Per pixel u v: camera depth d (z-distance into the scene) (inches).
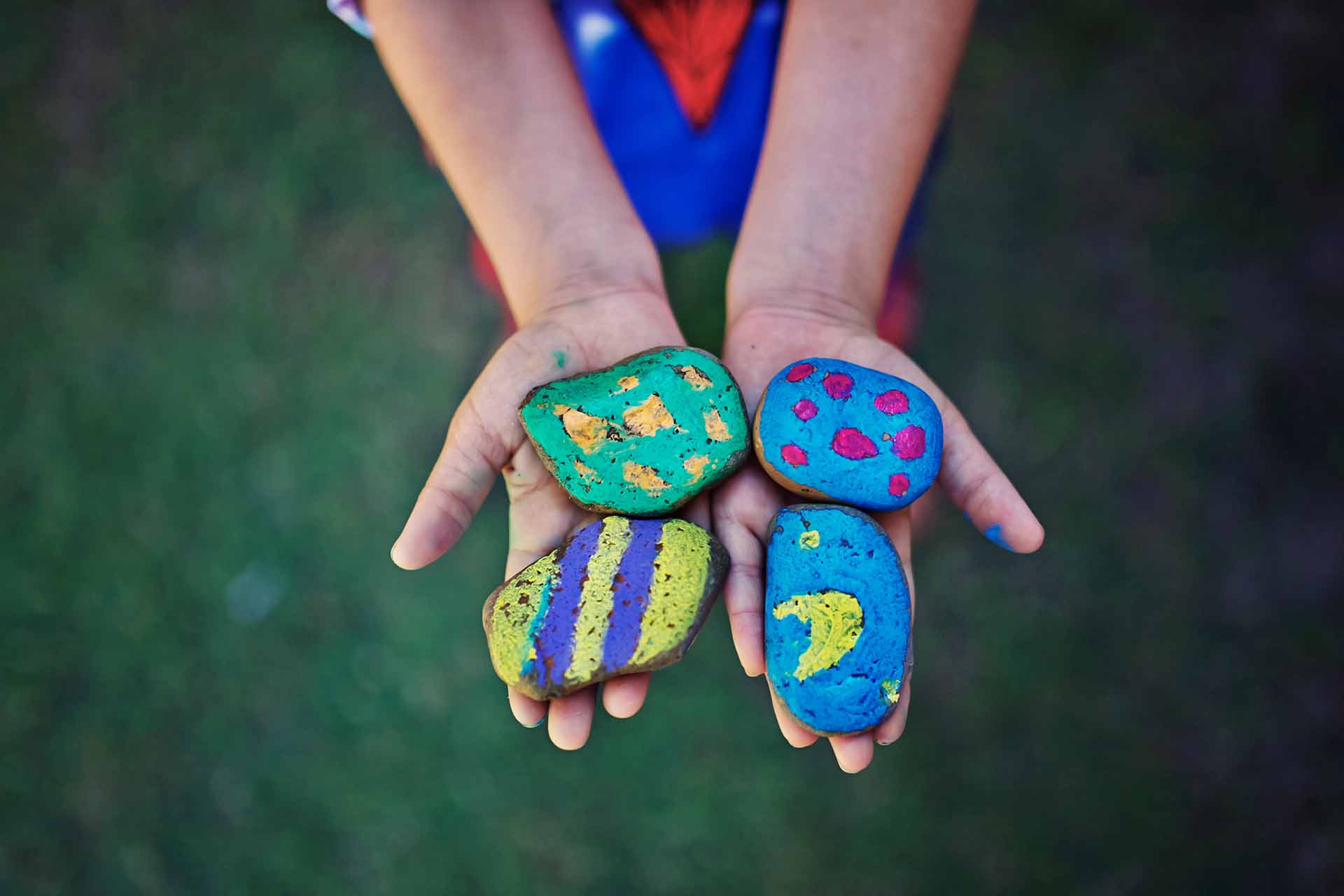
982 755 22.0
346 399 24.2
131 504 23.7
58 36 26.0
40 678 22.8
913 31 17.8
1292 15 25.7
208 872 21.9
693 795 21.9
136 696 22.7
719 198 21.5
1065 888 21.3
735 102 20.2
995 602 22.7
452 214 25.0
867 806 21.7
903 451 16.1
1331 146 25.0
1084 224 24.8
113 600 23.1
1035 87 25.5
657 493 16.2
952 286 24.4
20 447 24.0
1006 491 16.3
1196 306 24.3
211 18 26.0
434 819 22.0
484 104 17.9
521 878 21.7
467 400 16.7
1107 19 25.8
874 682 15.3
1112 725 22.1
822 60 17.9
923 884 21.4
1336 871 21.2
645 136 20.7
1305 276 24.4
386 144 25.4
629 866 21.7
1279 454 23.4
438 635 22.8
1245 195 24.9
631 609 15.4
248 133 25.6
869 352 17.3
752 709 22.1
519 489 16.8
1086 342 24.1
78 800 22.2
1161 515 23.1
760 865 21.6
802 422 16.2
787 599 15.6
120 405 24.2
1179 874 21.3
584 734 15.4
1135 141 25.2
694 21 19.3
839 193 17.8
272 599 23.1
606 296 17.6
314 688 22.6
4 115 25.7
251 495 23.7
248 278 24.9
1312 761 21.8
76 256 25.0
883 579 15.7
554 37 18.5
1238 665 22.3
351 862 21.9
